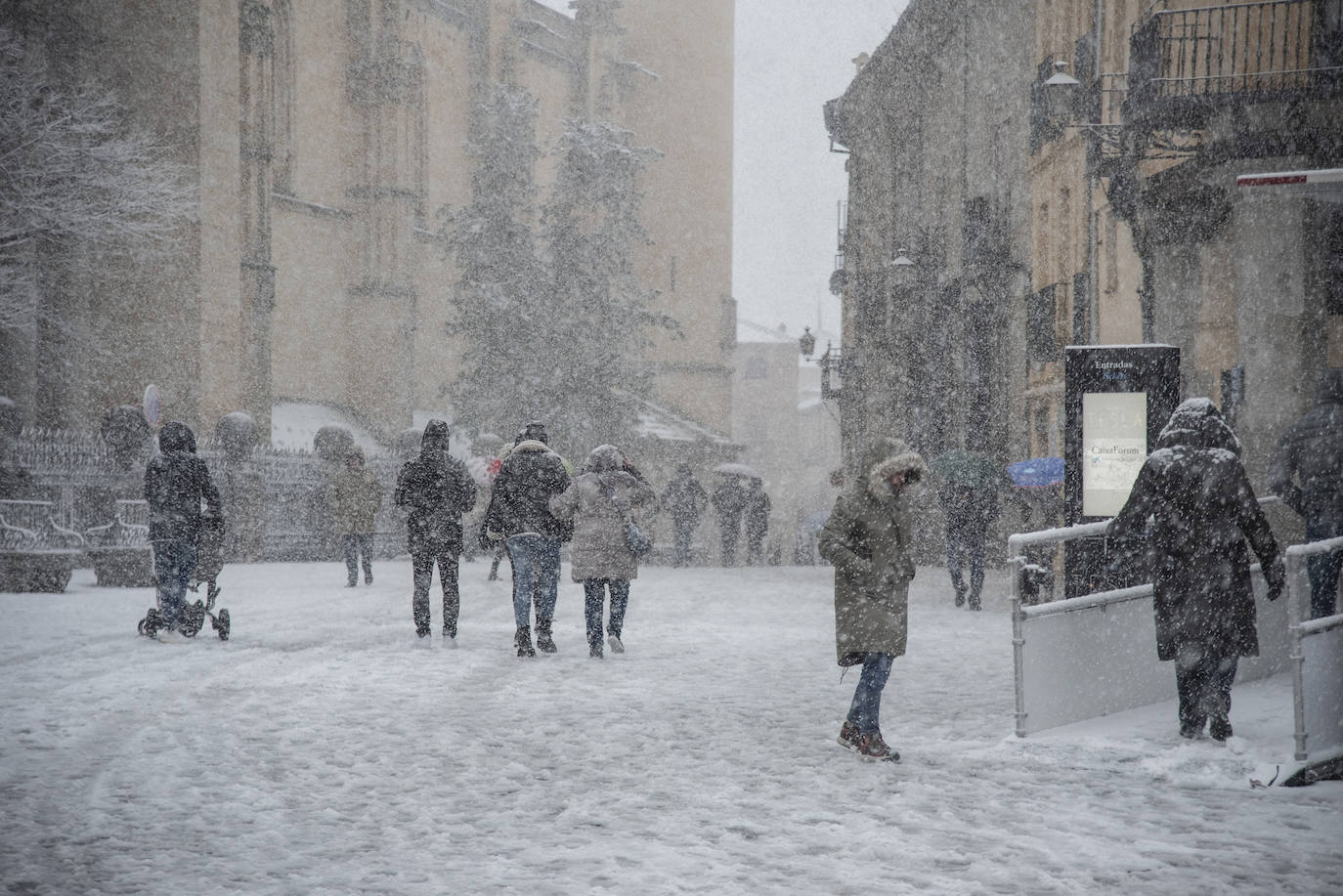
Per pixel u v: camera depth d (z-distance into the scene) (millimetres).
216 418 36688
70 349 35219
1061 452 26016
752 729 8227
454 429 46250
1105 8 22438
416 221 49781
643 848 5445
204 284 36312
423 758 7234
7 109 33125
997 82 33156
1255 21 17438
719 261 70562
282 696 9336
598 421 43906
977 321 32406
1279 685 9516
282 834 5648
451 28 54562
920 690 10055
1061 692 7848
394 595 19156
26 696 9211
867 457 7422
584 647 12617
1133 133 18125
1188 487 7219
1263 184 9406
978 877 5031
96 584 21125
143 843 5480
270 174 40562
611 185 44594
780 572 29312
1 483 22359
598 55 64562
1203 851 5410
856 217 51156
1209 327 17969
